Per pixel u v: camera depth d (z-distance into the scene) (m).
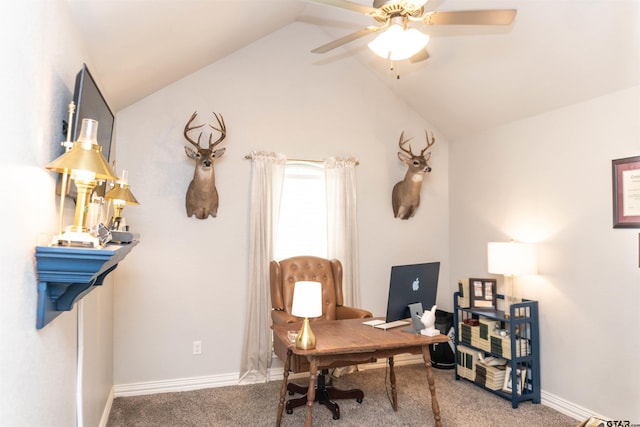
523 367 3.54
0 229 1.03
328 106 4.33
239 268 3.93
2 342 1.05
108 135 2.32
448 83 3.94
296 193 4.22
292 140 4.18
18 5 1.14
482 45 3.29
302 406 3.28
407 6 2.14
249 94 4.05
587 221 3.15
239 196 3.96
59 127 1.61
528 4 2.73
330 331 2.88
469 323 3.91
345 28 4.01
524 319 3.44
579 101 3.23
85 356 2.22
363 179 4.44
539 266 3.54
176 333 3.72
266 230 3.92
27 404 1.26
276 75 4.16
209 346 3.81
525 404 3.39
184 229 3.78
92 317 2.43
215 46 3.49
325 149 4.30
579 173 3.23
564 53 2.94
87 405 2.28
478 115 4.12
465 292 3.96
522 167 3.78
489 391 3.63
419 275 2.92
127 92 3.22
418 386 3.75
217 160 3.90
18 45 1.14
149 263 3.67
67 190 1.66
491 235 4.14
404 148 4.60
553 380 3.35
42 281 1.33
